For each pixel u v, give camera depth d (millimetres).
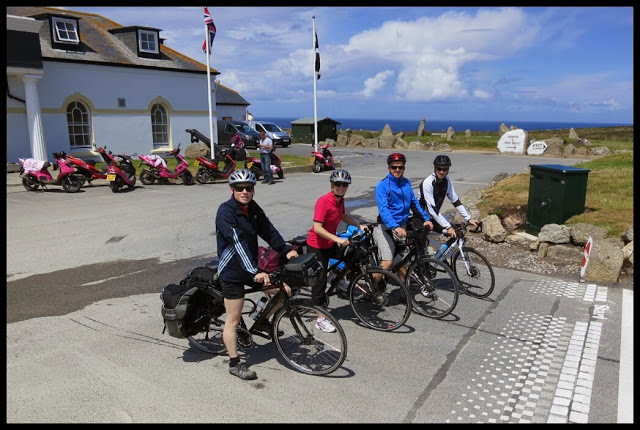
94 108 19938
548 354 4609
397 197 5438
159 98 22203
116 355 4523
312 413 3633
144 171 15086
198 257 7684
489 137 45312
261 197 13328
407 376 4191
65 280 6566
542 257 7668
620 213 8688
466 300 6004
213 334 4734
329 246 5121
